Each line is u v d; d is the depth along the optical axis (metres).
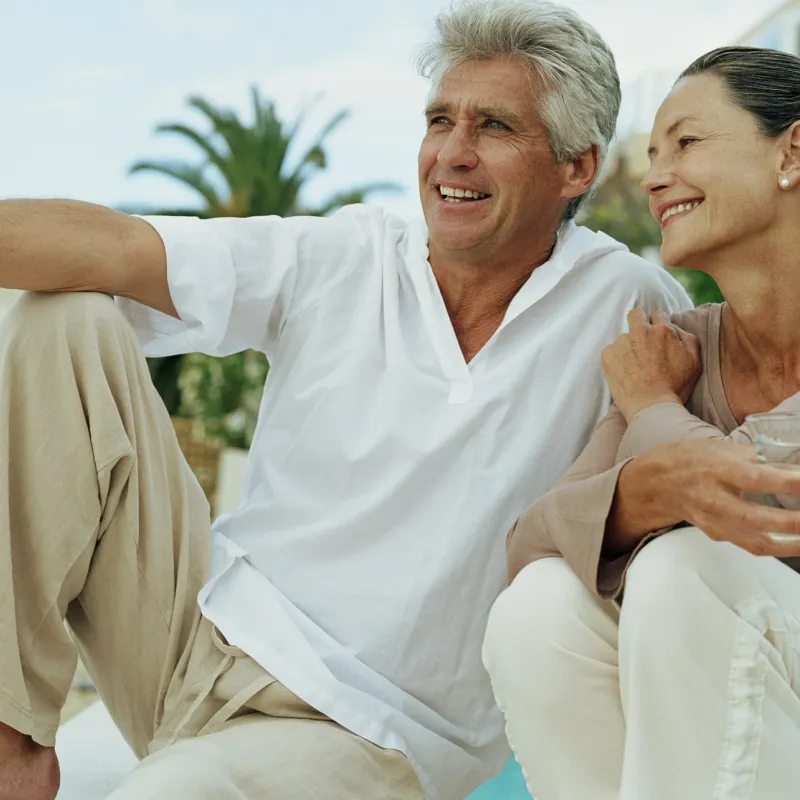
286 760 1.74
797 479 1.30
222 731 1.79
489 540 1.97
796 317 1.74
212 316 2.06
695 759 1.37
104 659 1.97
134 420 1.89
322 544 1.98
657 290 2.19
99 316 1.86
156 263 2.00
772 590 1.42
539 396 2.06
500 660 1.52
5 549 1.78
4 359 1.84
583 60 2.13
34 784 1.79
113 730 2.60
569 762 1.49
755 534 1.34
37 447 1.82
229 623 1.90
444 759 1.93
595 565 1.49
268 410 2.16
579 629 1.48
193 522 2.00
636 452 1.64
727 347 1.83
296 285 2.14
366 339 2.08
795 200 1.72
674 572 1.39
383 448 2.00
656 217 1.84
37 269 1.86
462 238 2.09
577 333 2.11
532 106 2.11
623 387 1.79
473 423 2.01
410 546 1.96
